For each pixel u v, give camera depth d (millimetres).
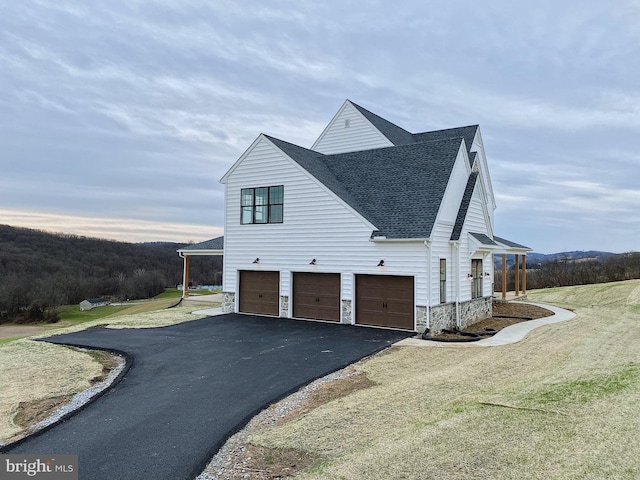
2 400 8477
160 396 8297
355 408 7184
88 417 7223
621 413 6164
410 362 10500
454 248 16172
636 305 24531
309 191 17156
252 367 10359
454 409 6812
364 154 19703
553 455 5027
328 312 16844
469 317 16953
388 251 15266
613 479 4426
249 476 5059
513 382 8289
